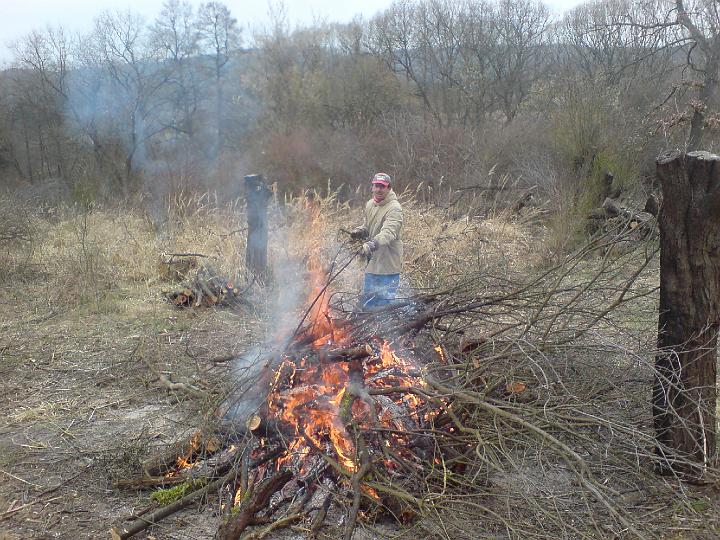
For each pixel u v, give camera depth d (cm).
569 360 418
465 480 358
